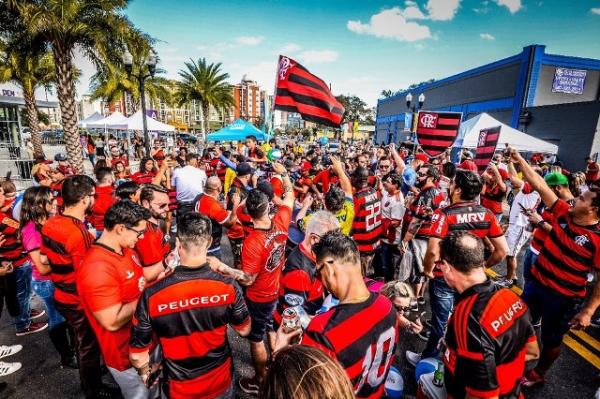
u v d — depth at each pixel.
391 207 4.86
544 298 2.99
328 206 3.71
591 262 2.72
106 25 11.63
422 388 2.26
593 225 2.70
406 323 2.06
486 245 3.34
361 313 1.46
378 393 1.60
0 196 3.56
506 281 5.48
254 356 3.03
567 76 20.53
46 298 3.09
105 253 2.10
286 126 103.44
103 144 21.77
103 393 2.78
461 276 1.76
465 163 8.06
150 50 12.70
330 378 0.88
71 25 11.09
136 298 2.29
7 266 3.41
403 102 39.84
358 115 84.19
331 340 1.38
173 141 31.17
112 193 5.15
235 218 4.58
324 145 17.39
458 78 27.69
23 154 16.78
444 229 2.95
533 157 13.77
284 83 4.05
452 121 6.58
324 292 2.68
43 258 2.82
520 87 20.70
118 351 2.19
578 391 3.08
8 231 3.52
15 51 12.39
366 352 1.43
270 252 2.90
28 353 3.54
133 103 30.17
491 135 5.45
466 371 1.57
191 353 1.88
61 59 11.87
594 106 16.34
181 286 1.79
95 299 1.99
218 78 30.45
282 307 2.61
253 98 100.56
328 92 4.11
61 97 12.30
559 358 3.53
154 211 3.82
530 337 1.69
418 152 9.96
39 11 10.25
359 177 4.25
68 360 3.31
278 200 4.88
